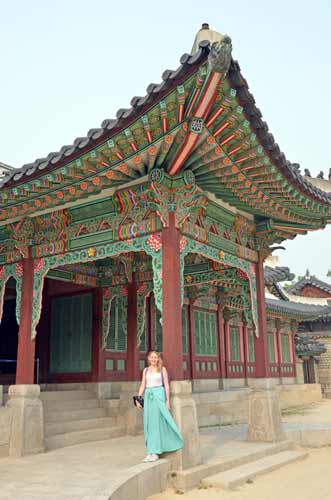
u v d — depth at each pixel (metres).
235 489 7.93
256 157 8.73
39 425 10.05
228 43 6.31
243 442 11.12
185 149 8.05
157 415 7.94
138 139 7.99
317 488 8.20
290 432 12.34
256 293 12.16
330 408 24.84
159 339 16.72
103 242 10.04
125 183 9.48
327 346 36.84
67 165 8.62
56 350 15.35
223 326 21.86
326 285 42.44
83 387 14.18
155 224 9.24
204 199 9.84
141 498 6.93
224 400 17.12
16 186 9.44
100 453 9.63
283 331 29.55
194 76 6.82
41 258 11.10
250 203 10.64
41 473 7.75
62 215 10.76
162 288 8.90
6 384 15.66
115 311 15.02
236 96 7.40
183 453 7.97
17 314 11.12
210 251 10.36
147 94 7.11
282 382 28.06
